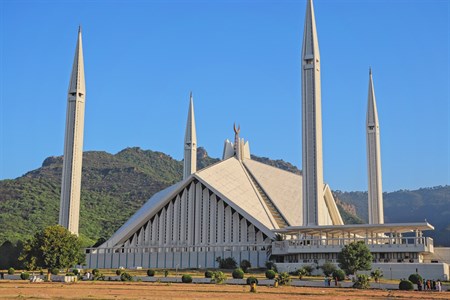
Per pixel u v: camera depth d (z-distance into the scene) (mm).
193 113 168625
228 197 129125
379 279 89500
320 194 114750
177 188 134125
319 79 119812
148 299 57250
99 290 70812
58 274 107938
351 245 94500
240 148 154750
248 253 122250
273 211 136250
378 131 146125
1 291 67875
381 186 144000
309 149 116125
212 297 60719
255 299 58594
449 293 71750
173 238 134000
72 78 137875
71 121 135750
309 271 102500
